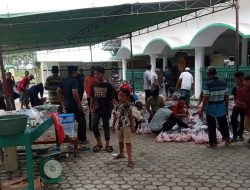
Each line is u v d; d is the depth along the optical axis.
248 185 4.93
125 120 5.97
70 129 6.89
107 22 13.03
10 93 12.56
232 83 13.33
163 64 22.09
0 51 7.92
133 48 23.06
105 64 33.19
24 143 4.45
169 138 7.87
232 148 6.99
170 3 9.83
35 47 22.55
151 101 8.98
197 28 16.69
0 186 4.95
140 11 10.48
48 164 4.99
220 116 6.96
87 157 6.66
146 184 5.09
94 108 6.96
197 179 5.23
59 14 8.96
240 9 13.77
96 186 5.09
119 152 6.93
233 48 18.95
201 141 7.47
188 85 12.23
